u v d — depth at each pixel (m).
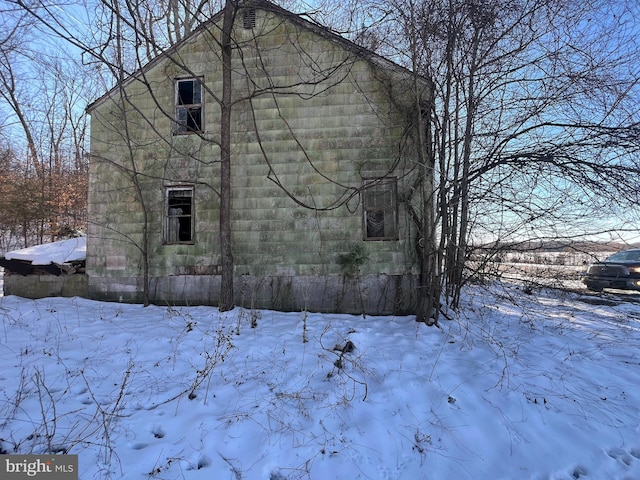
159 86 8.67
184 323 6.58
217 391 3.97
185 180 8.21
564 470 2.90
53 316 7.06
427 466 2.92
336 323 6.73
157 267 8.43
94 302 8.48
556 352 5.28
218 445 3.03
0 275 15.05
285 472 2.80
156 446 2.99
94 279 8.71
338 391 3.94
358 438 3.19
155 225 8.51
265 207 8.09
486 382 4.22
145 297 8.20
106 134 8.82
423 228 6.84
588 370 4.72
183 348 5.25
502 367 4.64
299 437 3.17
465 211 7.02
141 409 3.62
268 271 8.02
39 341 5.52
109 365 4.65
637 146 5.22
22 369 4.31
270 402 3.70
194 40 8.59
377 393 3.94
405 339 5.70
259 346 5.32
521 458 3.03
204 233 8.32
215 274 8.23
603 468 2.93
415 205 7.57
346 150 7.95
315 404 3.69
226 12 7.23
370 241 7.80
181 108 8.97
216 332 5.96
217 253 8.27
